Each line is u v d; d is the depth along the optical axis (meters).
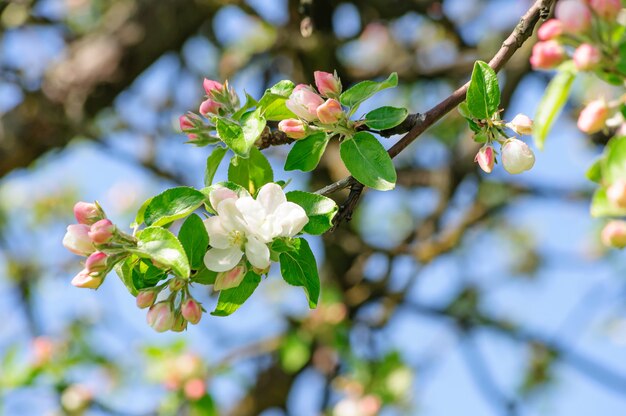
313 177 5.97
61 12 6.78
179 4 5.70
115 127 6.65
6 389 5.81
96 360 6.19
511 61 4.84
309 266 2.60
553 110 2.59
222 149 2.89
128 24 5.82
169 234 2.45
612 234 2.77
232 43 6.52
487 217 6.48
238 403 6.70
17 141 5.74
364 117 2.73
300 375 6.59
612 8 2.45
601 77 2.51
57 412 5.91
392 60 6.35
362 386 6.17
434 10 5.75
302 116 2.72
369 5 5.71
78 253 2.60
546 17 2.76
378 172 2.62
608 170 2.35
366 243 6.01
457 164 5.61
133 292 2.63
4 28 6.37
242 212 2.54
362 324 6.39
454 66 5.70
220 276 2.59
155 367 5.77
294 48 5.32
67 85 5.79
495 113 2.72
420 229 5.94
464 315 6.71
